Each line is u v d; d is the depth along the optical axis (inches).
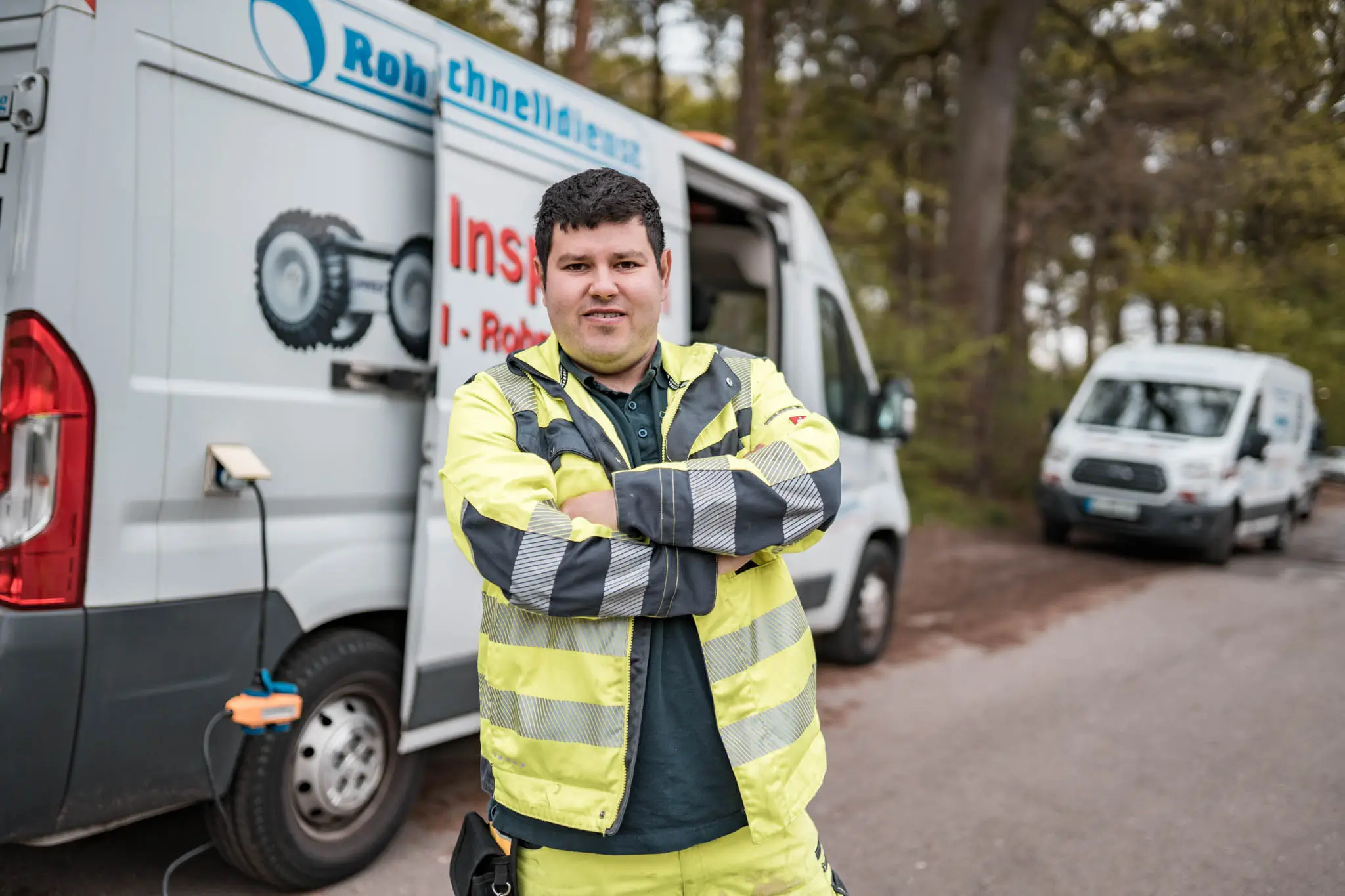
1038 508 551.5
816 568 211.5
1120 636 295.9
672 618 64.0
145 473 102.3
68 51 96.9
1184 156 665.6
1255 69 625.3
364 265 124.4
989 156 566.6
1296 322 733.3
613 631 62.3
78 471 97.3
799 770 66.7
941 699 224.7
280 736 117.1
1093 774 182.1
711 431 67.4
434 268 126.5
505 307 136.5
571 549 59.5
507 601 63.2
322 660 122.0
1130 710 222.1
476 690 137.6
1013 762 186.7
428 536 127.6
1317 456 692.1
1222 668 262.7
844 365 225.5
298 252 116.5
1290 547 543.8
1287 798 173.0
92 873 127.0
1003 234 706.2
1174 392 470.0
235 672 111.2
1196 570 425.7
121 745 101.7
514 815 65.1
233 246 110.0
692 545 60.6
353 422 123.6
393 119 127.6
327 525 121.7
